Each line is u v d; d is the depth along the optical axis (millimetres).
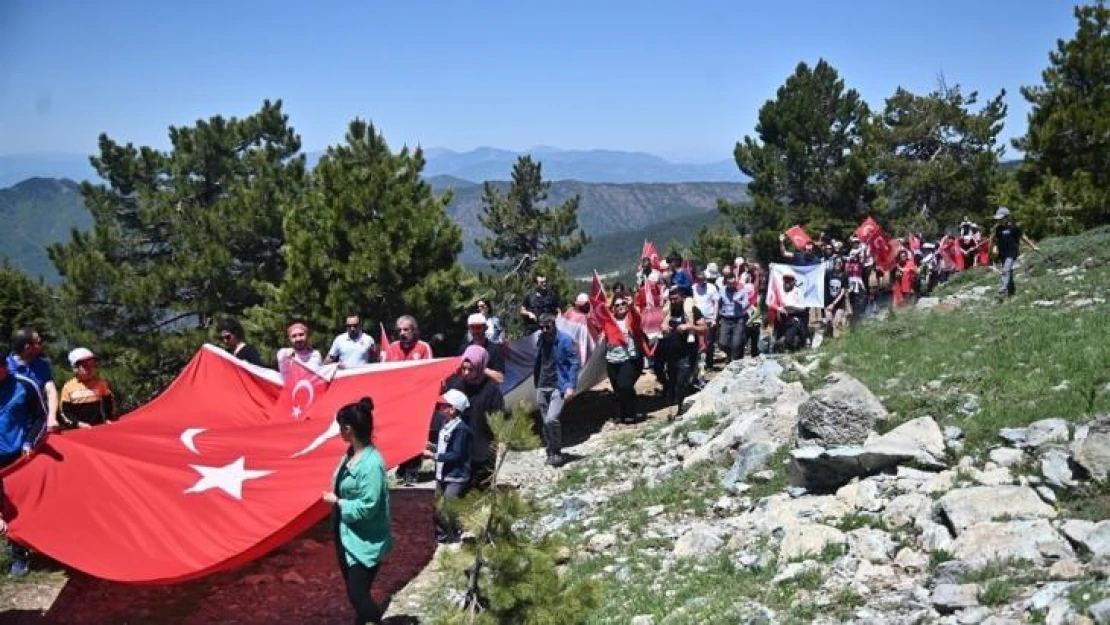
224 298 34625
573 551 11109
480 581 7270
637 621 8547
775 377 15742
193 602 10531
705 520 11266
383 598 10578
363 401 8812
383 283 26922
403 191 28859
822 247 26203
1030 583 7496
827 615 7828
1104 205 39031
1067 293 19625
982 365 13578
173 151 40031
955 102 59281
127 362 32312
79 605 10414
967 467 10133
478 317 13758
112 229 37281
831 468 10789
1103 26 42844
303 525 10445
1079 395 11305
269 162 39094
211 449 11109
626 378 17594
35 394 10398
